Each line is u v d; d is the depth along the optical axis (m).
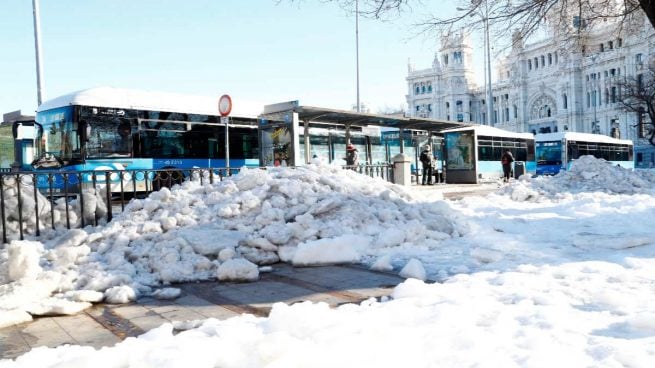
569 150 33.94
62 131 14.29
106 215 7.98
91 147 14.15
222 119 12.47
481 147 26.89
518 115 107.25
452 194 19.72
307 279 5.21
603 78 85.31
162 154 15.78
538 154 34.91
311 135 19.33
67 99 14.35
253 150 18.41
